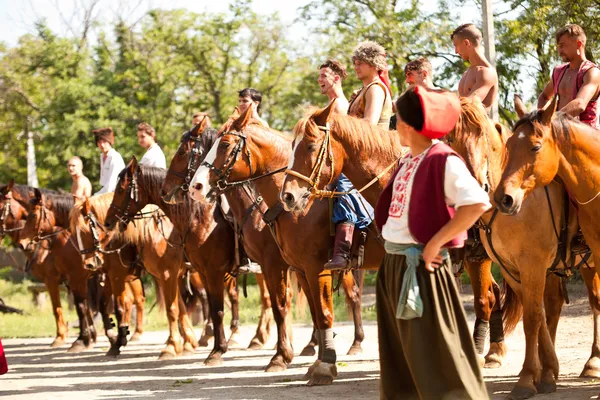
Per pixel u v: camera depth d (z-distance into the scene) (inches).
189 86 1615.4
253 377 402.3
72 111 1525.6
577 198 293.3
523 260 304.3
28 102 1866.4
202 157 449.7
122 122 1499.8
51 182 1531.7
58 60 1653.5
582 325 561.9
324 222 361.7
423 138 203.5
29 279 1396.4
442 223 195.3
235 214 422.9
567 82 347.3
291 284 494.9
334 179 333.4
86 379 433.7
